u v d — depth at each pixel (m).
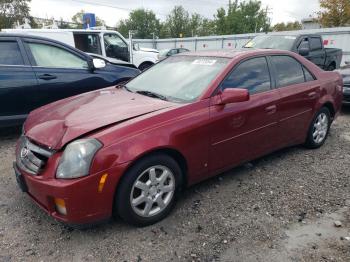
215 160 3.42
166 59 4.41
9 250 2.66
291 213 3.20
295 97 4.21
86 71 5.77
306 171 4.14
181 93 3.48
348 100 7.31
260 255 2.62
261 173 4.07
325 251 2.67
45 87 5.29
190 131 3.08
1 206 3.30
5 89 4.94
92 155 2.56
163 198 3.06
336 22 32.22
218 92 3.39
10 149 4.90
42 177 2.64
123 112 3.05
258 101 3.72
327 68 11.36
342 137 5.57
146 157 2.83
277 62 4.20
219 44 29.47
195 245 2.72
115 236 2.84
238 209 3.26
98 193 2.60
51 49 5.49
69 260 2.55
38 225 2.99
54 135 2.80
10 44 5.11
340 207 3.32
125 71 6.38
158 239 2.80
